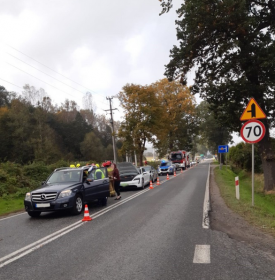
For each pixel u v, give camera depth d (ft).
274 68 48.93
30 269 16.58
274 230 23.72
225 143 187.11
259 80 53.26
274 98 51.03
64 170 39.27
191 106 160.04
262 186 69.31
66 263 17.28
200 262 16.58
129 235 23.24
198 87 59.41
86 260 17.66
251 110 33.45
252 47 49.93
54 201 32.76
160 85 158.20
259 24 54.34
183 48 55.06
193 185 64.54
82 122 264.11
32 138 171.94
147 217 30.42
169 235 22.77
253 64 50.70
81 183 36.70
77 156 241.55
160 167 117.19
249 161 104.88
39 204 32.83
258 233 22.93
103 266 16.49
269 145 56.90
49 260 17.99
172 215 30.91
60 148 222.89
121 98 113.50
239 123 56.85
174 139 176.65
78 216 33.40
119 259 17.57
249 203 37.52
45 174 73.00
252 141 33.32
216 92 55.62
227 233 22.98
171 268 15.80
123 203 42.29
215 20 49.65
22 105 199.41
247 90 51.16
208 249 18.92
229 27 49.85
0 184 57.57
